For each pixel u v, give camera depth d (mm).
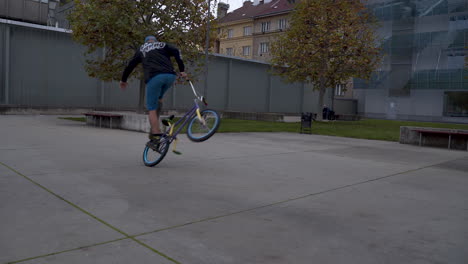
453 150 9906
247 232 2840
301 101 34906
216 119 4910
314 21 21562
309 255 2457
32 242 2447
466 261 2447
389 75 35531
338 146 9641
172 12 13648
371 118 37312
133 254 2330
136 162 5660
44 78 19281
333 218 3299
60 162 5352
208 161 6121
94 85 21156
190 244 2545
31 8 23359
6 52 17875
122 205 3387
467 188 4836
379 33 35906
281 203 3725
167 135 5242
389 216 3428
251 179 4824
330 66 22375
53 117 16641
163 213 3213
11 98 18250
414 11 34156
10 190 3695
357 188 4574
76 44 20250
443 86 32594
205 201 3660
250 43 50219
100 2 12664
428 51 33688
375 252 2555
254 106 30359
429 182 5148
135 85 22875
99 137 9031
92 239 2547
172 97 24766
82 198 3547
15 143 7215
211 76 26875
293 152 7887
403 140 11211
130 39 13188
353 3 21766
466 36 31531
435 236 2924
